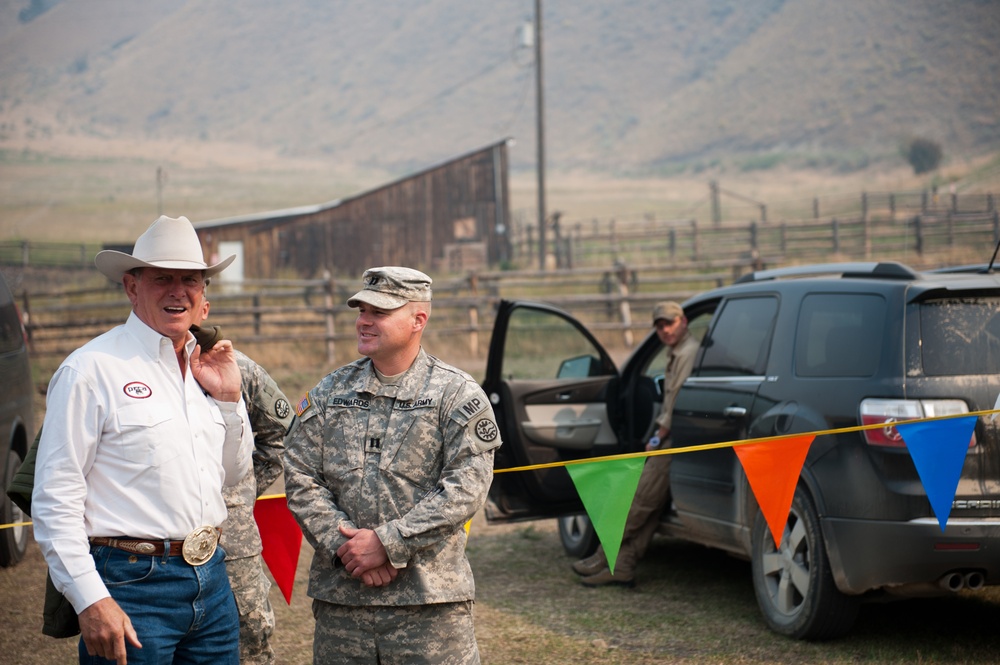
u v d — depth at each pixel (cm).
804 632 451
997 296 441
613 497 379
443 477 296
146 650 271
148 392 282
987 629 472
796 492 454
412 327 304
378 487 296
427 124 18225
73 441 270
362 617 293
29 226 6944
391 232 3059
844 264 517
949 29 12812
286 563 385
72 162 14550
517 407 584
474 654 301
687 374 552
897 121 11019
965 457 404
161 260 286
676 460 545
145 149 17550
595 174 13288
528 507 588
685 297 1636
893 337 432
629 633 477
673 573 591
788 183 9475
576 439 601
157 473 278
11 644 477
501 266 2767
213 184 12044
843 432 423
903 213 3766
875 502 417
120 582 272
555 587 562
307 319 1634
